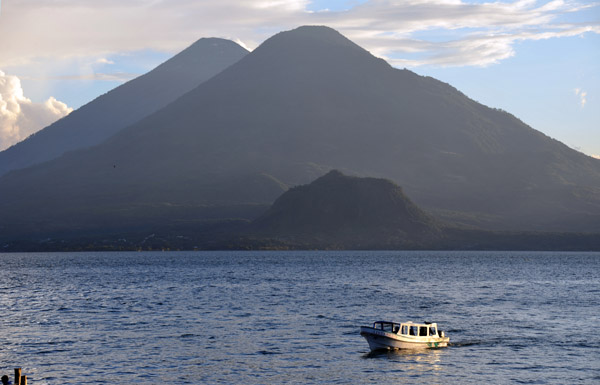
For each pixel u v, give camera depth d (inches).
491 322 4173.2
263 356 3189.0
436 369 2979.8
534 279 7834.6
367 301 5285.4
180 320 4234.7
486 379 2834.6
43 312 4660.4
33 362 3061.0
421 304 5083.7
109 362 3061.0
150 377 2819.9
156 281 7490.2
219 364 3031.5
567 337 3661.4
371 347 3245.6
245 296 5679.1
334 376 2859.3
